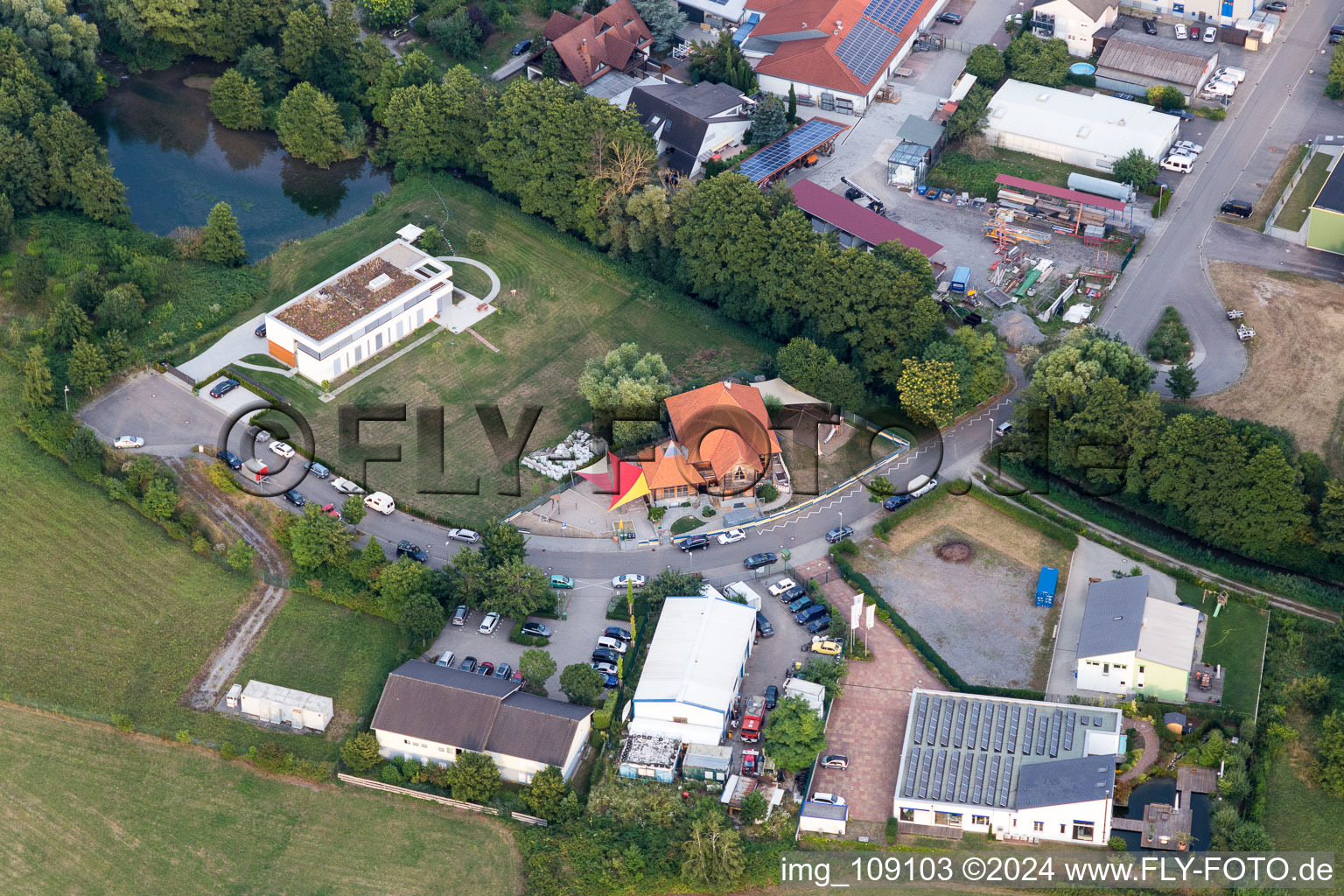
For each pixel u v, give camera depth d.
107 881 194.38
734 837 187.62
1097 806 186.75
